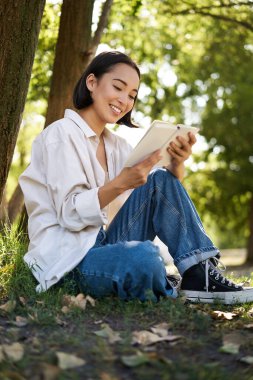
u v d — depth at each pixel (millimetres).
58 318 2742
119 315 2857
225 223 16500
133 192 3332
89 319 2785
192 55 9578
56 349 2324
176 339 2498
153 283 2982
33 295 3021
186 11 7109
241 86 12695
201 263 3232
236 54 9297
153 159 3021
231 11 7215
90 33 4879
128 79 3334
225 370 2191
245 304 3254
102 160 3439
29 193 3221
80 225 3053
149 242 3004
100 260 2979
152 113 10359
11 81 3633
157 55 9125
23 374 2059
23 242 4070
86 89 3369
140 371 2104
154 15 7691
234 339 2502
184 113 12617
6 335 2498
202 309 3039
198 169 15281
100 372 2105
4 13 3572
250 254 15195
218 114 14188
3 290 3186
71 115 3283
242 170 15062
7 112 3662
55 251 3104
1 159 3732
